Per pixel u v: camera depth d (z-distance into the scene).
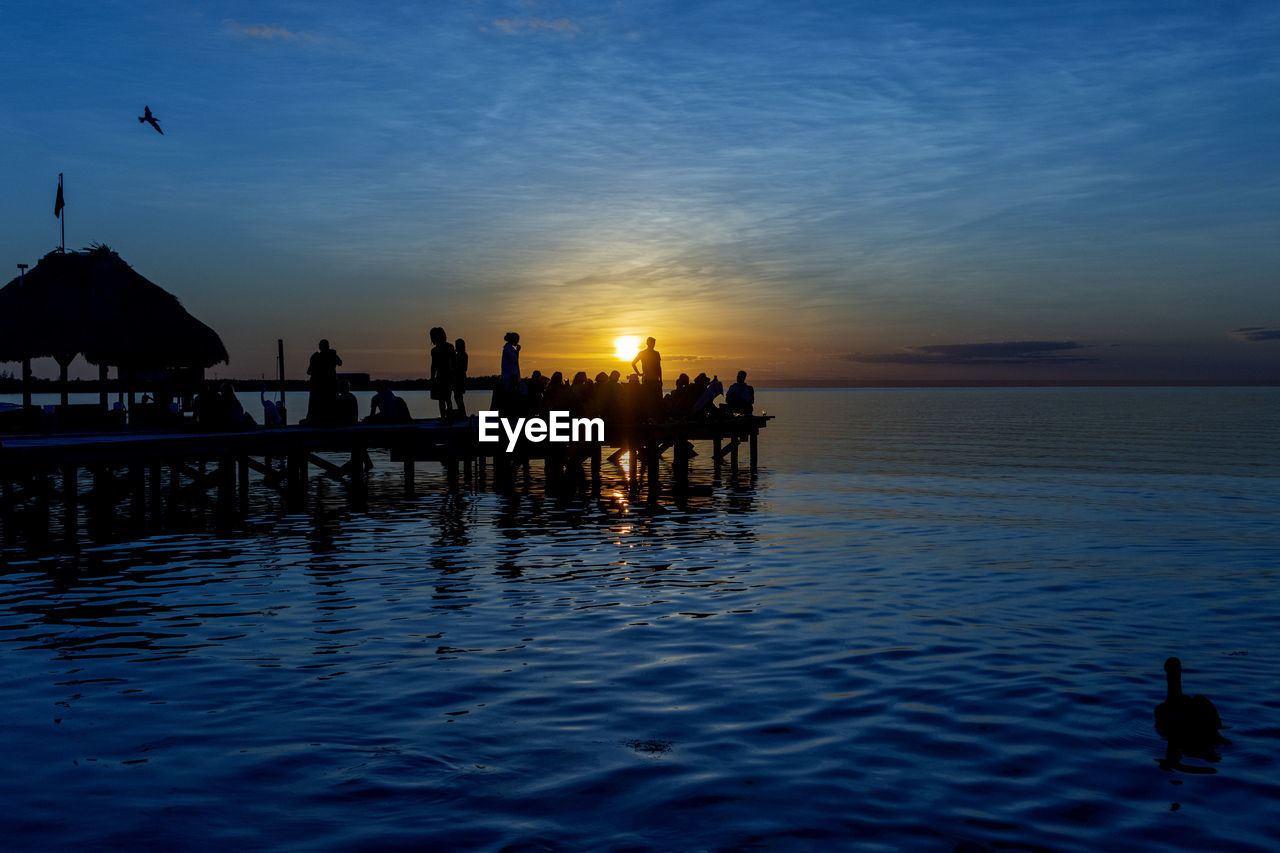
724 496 27.34
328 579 14.53
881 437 62.84
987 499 26.95
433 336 25.58
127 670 9.59
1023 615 12.27
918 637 11.04
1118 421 91.12
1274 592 13.90
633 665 9.83
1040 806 6.50
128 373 31.23
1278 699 8.84
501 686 9.10
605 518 22.22
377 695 8.81
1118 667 9.82
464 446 26.72
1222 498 27.44
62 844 5.91
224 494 21.12
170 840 5.97
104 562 16.08
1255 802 6.58
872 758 7.32
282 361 28.64
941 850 5.88
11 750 7.46
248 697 8.76
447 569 15.43
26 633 11.13
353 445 24.16
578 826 6.18
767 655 10.23
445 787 6.77
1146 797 6.65
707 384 32.03
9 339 28.44
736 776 6.97
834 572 15.33
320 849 5.86
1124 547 18.23
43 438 21.03
